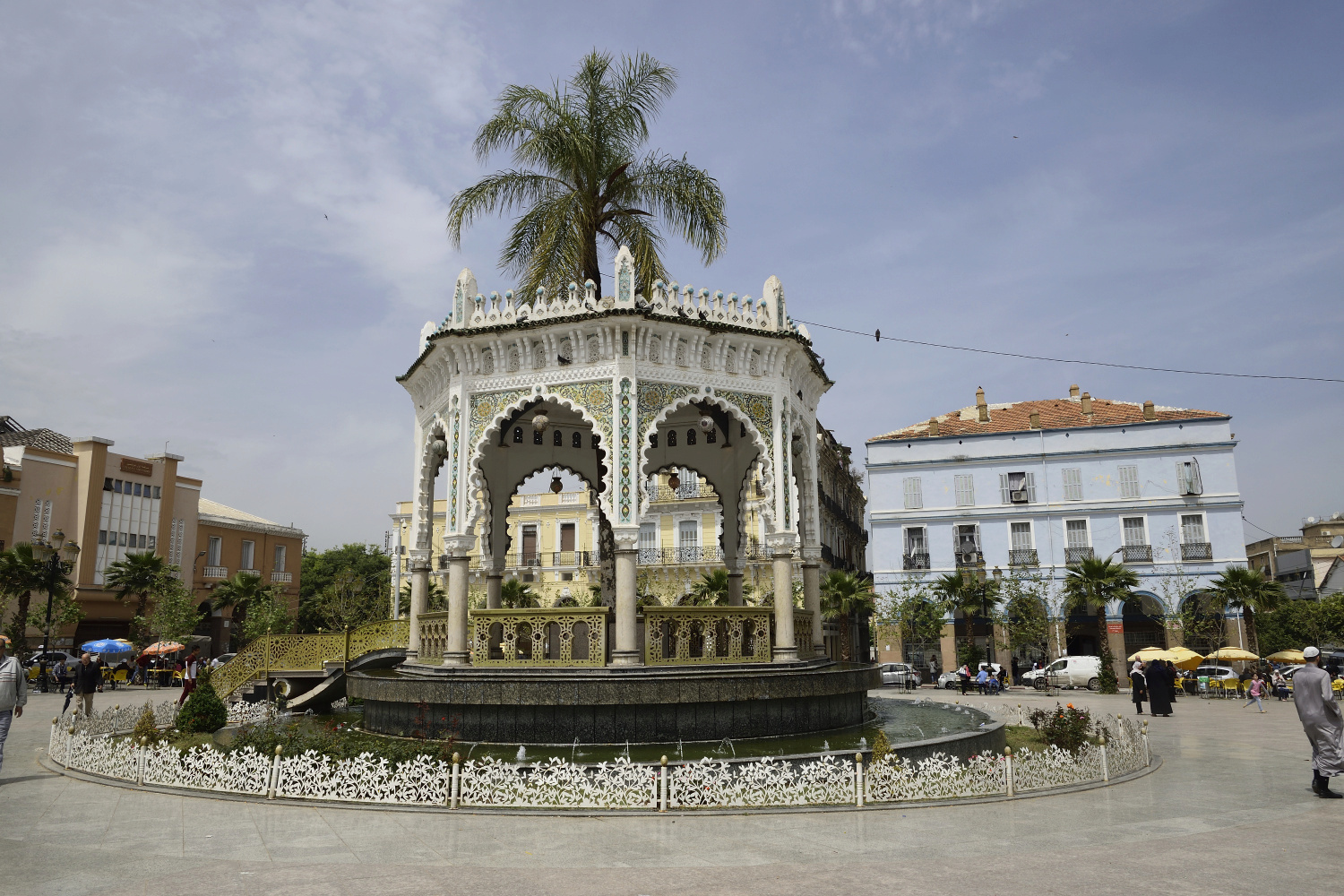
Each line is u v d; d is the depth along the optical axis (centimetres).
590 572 4916
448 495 1495
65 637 4244
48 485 4303
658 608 1409
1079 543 4300
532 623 1416
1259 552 7244
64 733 1275
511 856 747
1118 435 4325
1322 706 1014
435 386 1652
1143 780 1145
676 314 1471
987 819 894
